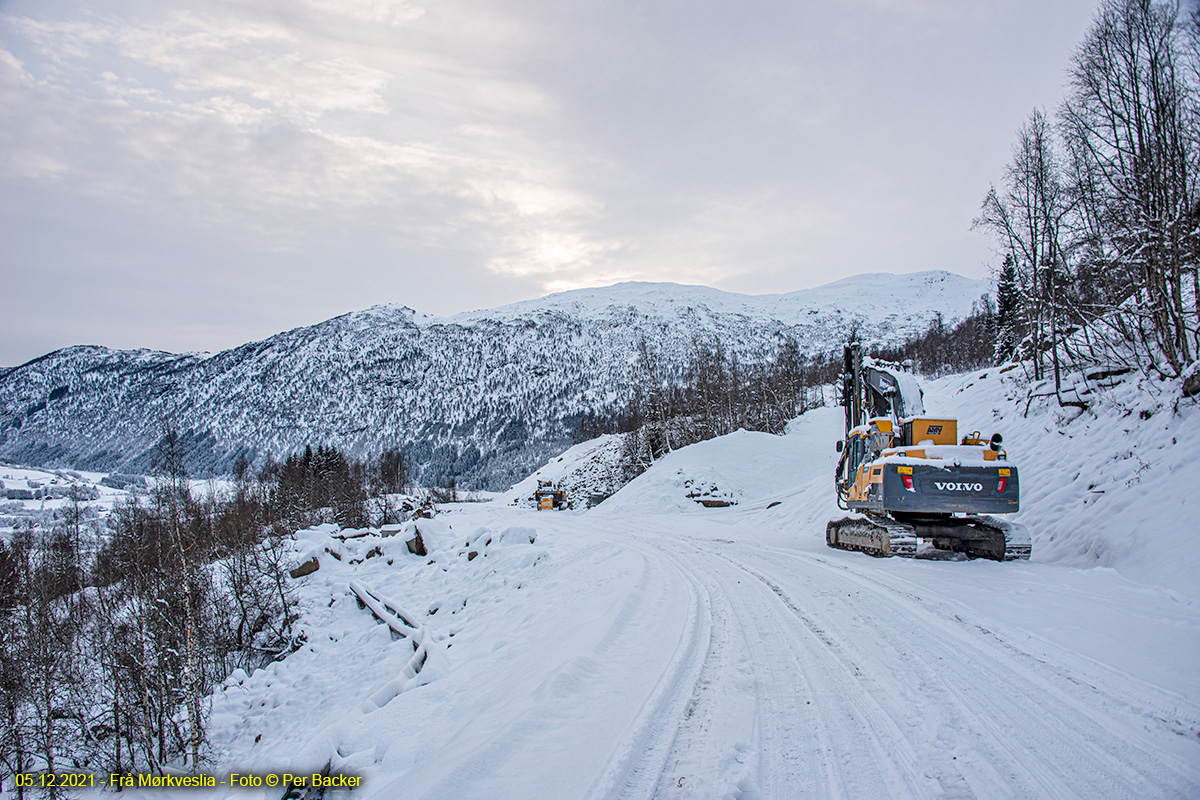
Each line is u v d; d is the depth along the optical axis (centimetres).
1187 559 883
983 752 439
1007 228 1866
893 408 1395
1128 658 597
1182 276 1482
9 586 2089
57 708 1636
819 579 1056
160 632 1652
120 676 1641
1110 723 475
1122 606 771
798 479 3581
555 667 667
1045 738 456
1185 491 1024
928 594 884
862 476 1395
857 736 473
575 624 923
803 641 710
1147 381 1395
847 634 726
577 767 441
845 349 1636
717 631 775
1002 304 4009
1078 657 607
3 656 1627
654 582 1145
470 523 2934
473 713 662
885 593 914
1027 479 1480
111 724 1634
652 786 414
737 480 3562
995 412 1991
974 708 510
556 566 1647
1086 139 1579
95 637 1819
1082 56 1559
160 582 1753
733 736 484
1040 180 1773
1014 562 1119
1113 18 1488
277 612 1983
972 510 1155
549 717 540
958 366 8025
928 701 528
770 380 6469
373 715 737
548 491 5212
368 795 538
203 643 1745
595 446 8144
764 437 4203
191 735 1389
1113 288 1600
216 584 2112
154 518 2005
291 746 1173
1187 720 471
